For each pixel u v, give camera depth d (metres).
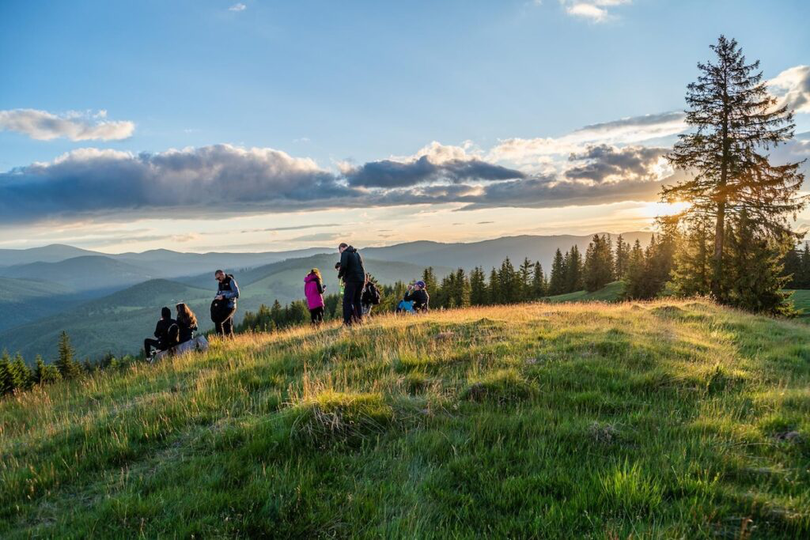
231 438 4.64
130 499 3.65
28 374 62.91
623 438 4.28
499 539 2.88
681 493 3.30
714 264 25.89
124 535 3.21
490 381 5.80
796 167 23.06
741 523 2.90
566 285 96.50
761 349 9.36
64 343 74.81
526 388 5.71
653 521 2.99
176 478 4.02
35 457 4.84
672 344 8.56
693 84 25.05
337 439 4.46
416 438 4.44
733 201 24.48
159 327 11.16
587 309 14.63
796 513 2.90
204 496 3.60
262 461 4.14
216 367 8.58
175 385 7.42
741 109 24.31
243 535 3.12
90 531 3.30
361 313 12.09
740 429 4.42
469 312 14.52
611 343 8.10
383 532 2.98
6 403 9.12
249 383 6.90
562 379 6.17
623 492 3.22
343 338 9.16
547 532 2.93
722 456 3.82
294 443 4.37
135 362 10.84
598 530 2.91
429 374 6.67
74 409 7.39
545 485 3.49
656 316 13.21
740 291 25.70
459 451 4.19
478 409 5.19
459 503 3.39
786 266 61.72
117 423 5.55
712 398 5.59
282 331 13.16
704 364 7.14
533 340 8.62
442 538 2.93
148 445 4.90
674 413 5.02
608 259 86.31
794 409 5.13
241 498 3.53
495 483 3.56
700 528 2.79
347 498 3.46
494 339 8.84
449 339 8.81
